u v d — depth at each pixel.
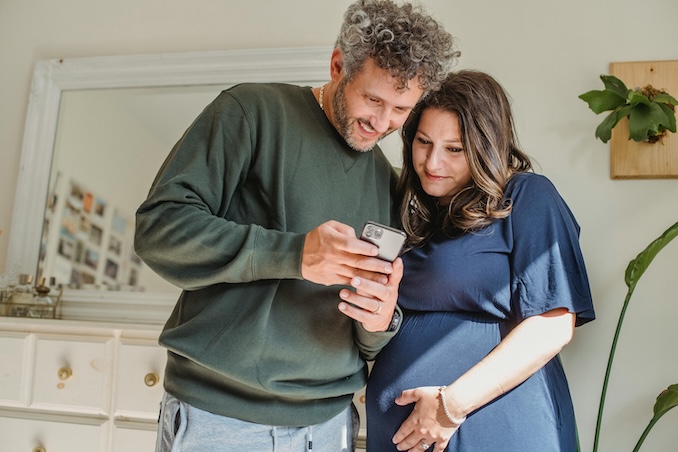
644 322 1.87
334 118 1.27
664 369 1.85
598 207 1.93
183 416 1.19
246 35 2.21
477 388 1.22
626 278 1.66
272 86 1.31
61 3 2.37
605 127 1.81
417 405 1.26
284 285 1.21
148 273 2.12
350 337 1.28
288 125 1.26
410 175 1.45
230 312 1.18
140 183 2.17
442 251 1.34
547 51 2.01
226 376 1.17
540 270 1.27
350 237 1.06
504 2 2.05
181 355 1.21
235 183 1.21
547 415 1.25
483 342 1.29
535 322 1.25
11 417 1.82
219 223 1.13
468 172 1.37
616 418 1.86
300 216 1.23
